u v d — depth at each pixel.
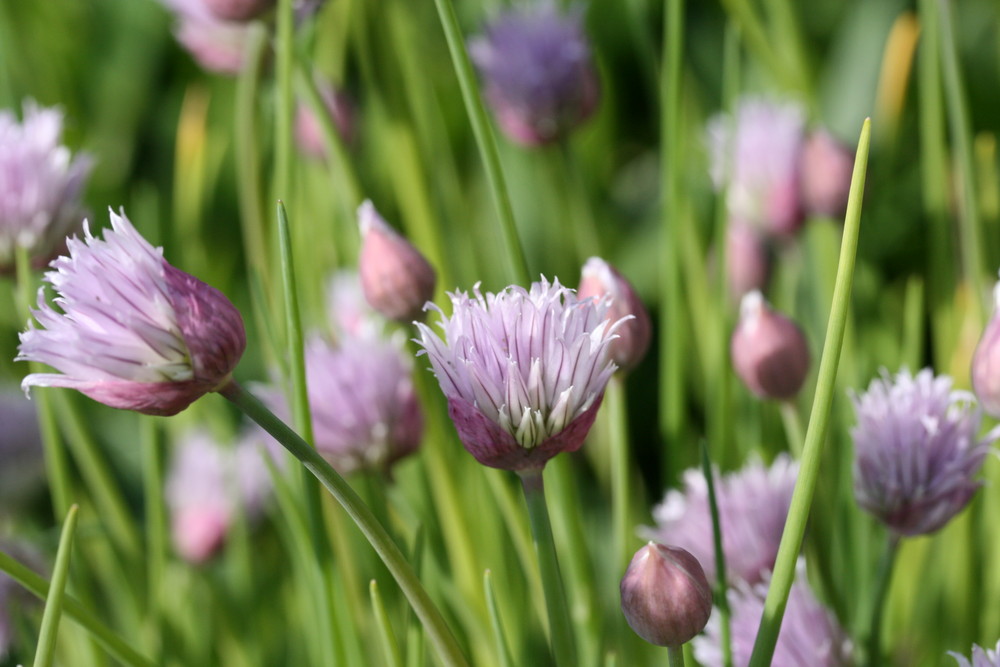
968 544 0.64
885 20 1.00
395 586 0.67
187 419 0.80
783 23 0.78
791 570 0.54
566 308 0.54
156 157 1.17
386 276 0.61
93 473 0.67
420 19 1.06
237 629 0.74
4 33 0.96
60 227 0.63
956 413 0.58
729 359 0.67
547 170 0.88
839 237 0.70
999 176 0.85
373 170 0.94
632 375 0.98
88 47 1.18
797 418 0.63
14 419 0.70
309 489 0.60
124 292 0.54
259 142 0.67
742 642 0.59
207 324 0.54
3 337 0.82
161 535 0.67
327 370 0.63
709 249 0.80
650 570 0.54
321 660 0.68
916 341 0.66
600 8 1.10
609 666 0.59
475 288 0.54
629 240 1.05
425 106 0.77
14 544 0.64
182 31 0.71
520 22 0.72
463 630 0.66
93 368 0.54
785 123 0.70
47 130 0.63
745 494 0.61
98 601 0.80
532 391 0.54
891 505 0.58
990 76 1.05
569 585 0.66
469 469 0.71
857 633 0.63
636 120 1.14
